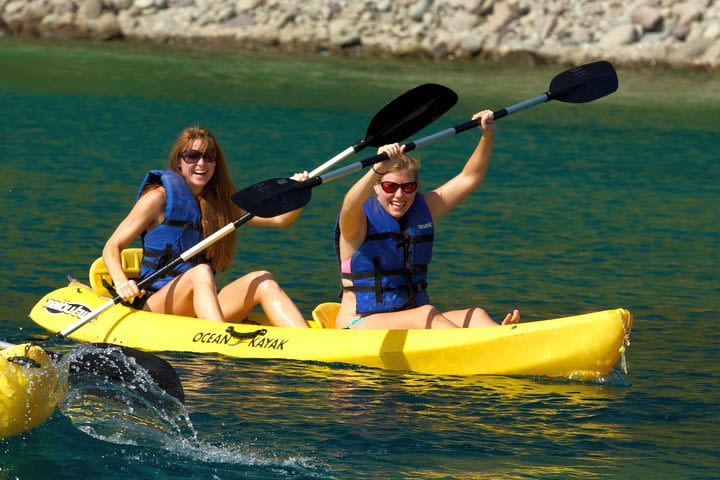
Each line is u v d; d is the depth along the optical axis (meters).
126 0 83.25
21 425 15.66
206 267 22.31
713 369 20.88
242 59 75.12
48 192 36.78
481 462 15.86
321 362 20.56
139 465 15.30
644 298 27.14
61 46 76.69
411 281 21.53
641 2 78.69
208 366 20.19
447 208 22.38
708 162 48.78
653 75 73.44
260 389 18.92
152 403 17.17
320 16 81.12
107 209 34.78
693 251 33.06
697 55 75.62
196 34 80.62
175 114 54.81
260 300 22.25
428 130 53.88
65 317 22.69
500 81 69.38
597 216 37.78
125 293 21.33
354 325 21.41
